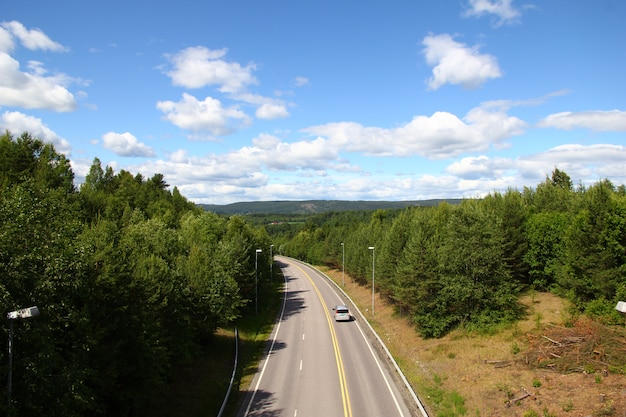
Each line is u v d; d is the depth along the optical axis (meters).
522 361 26.17
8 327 12.84
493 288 35.31
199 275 32.47
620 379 21.11
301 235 145.00
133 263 22.09
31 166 45.62
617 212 31.38
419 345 35.88
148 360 19.20
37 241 14.79
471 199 53.69
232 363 33.28
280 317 53.03
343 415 22.59
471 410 21.83
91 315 17.17
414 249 38.12
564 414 18.98
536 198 53.56
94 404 15.69
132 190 78.00
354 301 61.97
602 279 29.75
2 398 11.60
